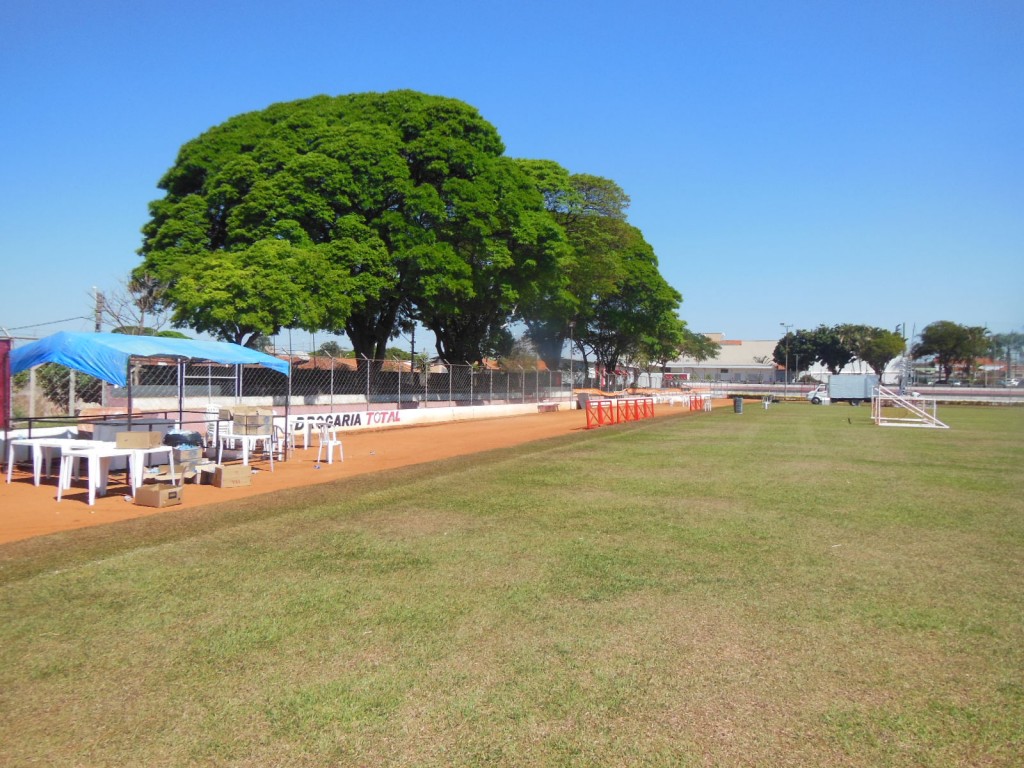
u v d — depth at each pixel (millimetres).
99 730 3531
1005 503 9922
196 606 5332
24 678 4105
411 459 16062
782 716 3680
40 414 17531
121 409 19141
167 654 4449
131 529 7996
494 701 3830
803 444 19125
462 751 3338
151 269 25469
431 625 4953
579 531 7926
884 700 3863
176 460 12305
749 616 5160
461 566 6457
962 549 7195
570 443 19109
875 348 84375
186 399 22453
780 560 6723
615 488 11039
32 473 12797
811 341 88062
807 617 5148
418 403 33656
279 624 4965
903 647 4602
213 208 27000
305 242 25547
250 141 29203
